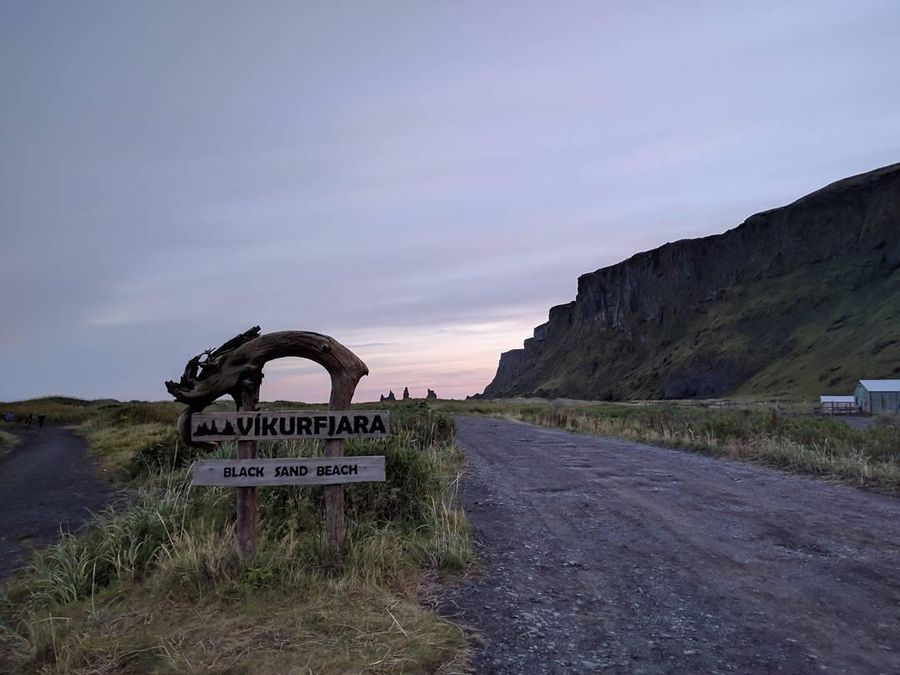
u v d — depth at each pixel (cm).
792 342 15750
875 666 412
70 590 537
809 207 19500
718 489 1038
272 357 580
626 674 402
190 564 527
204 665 389
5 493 1356
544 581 588
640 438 1958
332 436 573
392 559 577
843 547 685
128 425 3572
